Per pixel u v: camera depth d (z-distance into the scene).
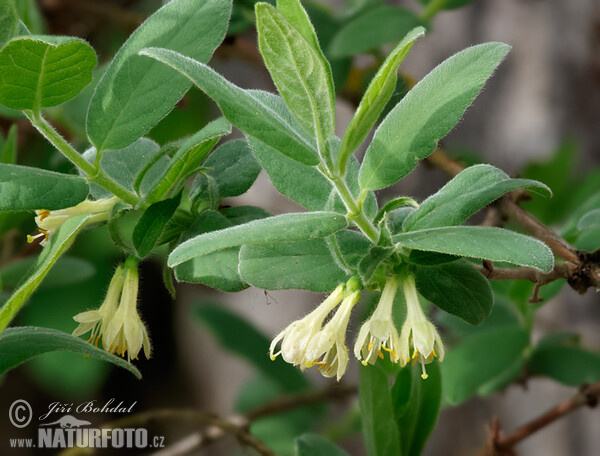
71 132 0.40
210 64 0.52
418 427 0.33
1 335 0.30
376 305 0.30
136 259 0.30
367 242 0.29
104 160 0.31
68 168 0.41
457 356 0.39
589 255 0.32
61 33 0.46
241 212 0.31
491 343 0.39
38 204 0.28
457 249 0.27
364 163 0.29
